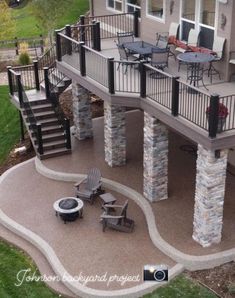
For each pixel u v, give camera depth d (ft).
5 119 73.87
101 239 44.60
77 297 39.14
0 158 64.80
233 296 37.73
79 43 52.90
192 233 43.68
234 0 46.24
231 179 51.52
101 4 74.84
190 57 47.34
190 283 39.37
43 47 105.19
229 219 45.19
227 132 37.96
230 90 46.98
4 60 101.71
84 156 58.90
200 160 39.45
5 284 41.14
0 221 48.67
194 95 43.75
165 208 47.47
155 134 45.42
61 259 42.24
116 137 54.03
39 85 66.85
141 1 62.75
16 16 134.51
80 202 47.83
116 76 52.70
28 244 45.60
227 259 40.78
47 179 55.47
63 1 104.73
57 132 60.59
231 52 48.14
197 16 52.85
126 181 52.65
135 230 45.52
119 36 61.26
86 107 61.46
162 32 59.62
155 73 48.55
